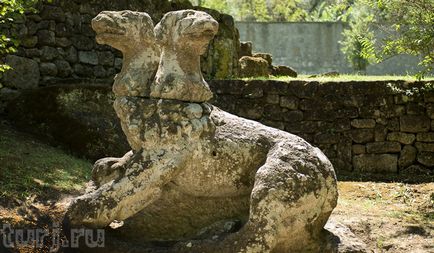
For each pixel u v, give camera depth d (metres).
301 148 3.27
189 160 3.21
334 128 7.50
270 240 3.01
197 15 3.27
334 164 7.46
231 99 7.75
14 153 5.32
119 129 6.34
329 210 3.33
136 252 3.10
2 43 5.42
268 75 10.19
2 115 6.58
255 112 7.69
